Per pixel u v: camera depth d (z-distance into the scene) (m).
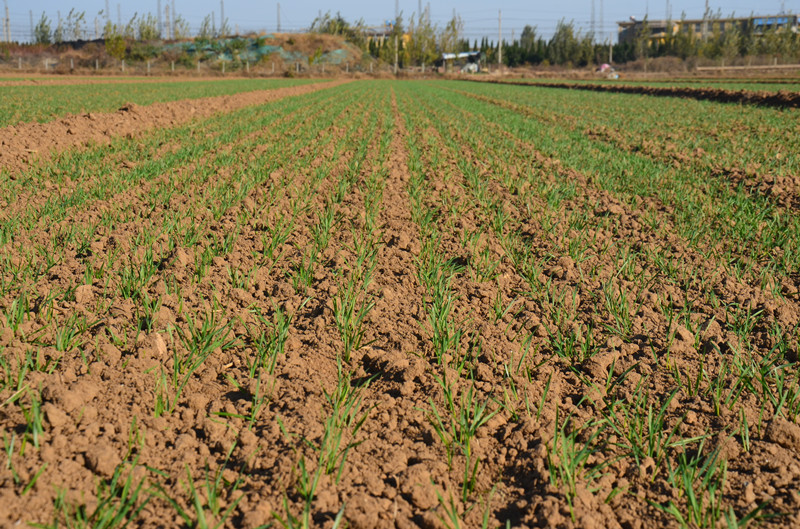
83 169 9.41
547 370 3.89
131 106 15.66
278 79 58.41
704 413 3.39
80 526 2.39
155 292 4.91
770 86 34.41
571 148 13.00
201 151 11.35
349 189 9.01
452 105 25.62
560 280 5.48
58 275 5.16
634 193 8.65
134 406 3.28
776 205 7.86
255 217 7.23
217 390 3.54
